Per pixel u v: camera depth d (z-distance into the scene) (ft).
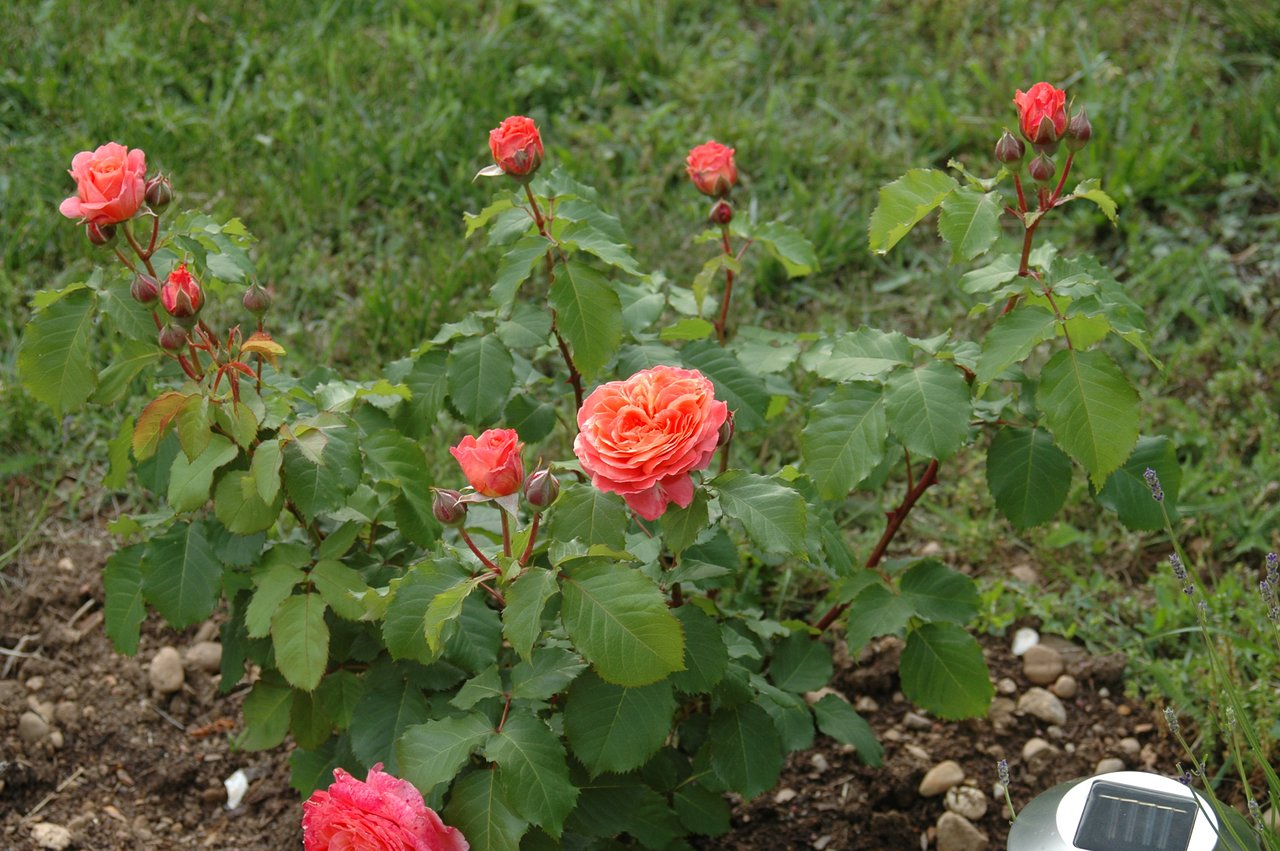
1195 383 6.80
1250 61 8.46
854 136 8.19
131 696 5.97
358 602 4.76
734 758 4.94
